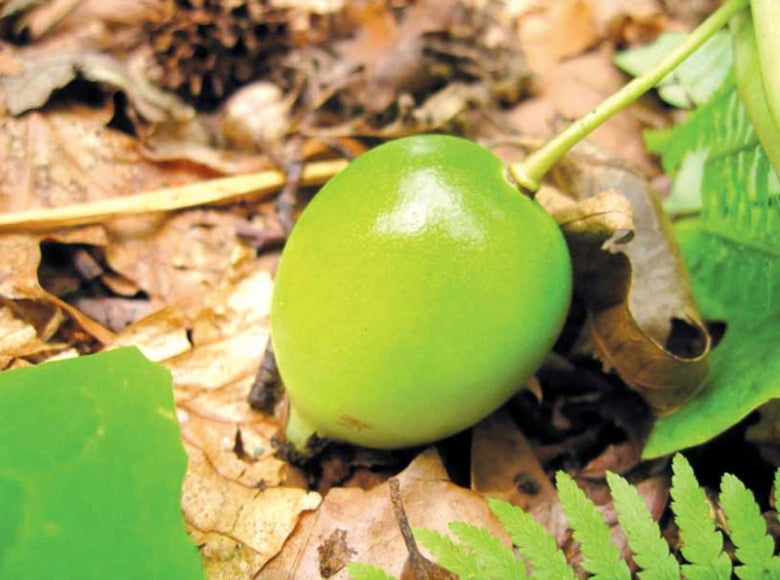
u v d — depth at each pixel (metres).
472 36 0.23
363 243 0.13
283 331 0.14
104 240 0.18
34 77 0.20
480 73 0.23
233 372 0.17
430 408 0.14
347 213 0.14
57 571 0.12
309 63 0.22
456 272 0.13
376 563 0.15
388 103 0.22
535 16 0.26
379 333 0.13
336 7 0.23
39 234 0.18
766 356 0.15
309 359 0.14
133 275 0.18
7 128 0.19
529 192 0.14
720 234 0.17
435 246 0.13
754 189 0.16
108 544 0.12
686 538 0.13
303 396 0.14
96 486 0.13
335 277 0.14
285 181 0.20
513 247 0.14
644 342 0.15
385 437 0.15
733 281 0.17
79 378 0.13
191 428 0.16
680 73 0.21
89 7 0.22
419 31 0.23
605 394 0.17
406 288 0.13
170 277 0.18
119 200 0.18
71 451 0.13
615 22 0.26
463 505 0.15
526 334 0.14
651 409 0.16
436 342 0.13
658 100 0.23
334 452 0.16
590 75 0.25
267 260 0.19
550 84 0.24
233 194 0.19
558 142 0.14
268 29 0.22
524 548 0.13
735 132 0.16
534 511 0.16
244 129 0.21
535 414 0.17
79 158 0.19
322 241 0.14
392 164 0.14
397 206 0.13
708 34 0.14
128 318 0.18
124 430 0.13
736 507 0.13
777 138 0.14
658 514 0.16
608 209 0.15
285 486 0.16
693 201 0.19
